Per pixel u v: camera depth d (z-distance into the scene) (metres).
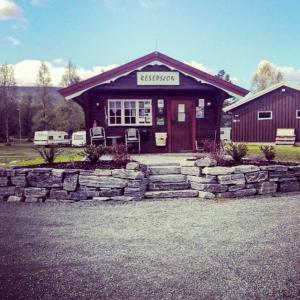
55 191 6.45
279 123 23.00
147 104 12.11
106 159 8.01
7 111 48.50
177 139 12.23
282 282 2.84
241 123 24.59
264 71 55.56
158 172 7.29
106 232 4.26
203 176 6.70
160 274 3.01
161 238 3.99
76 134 30.81
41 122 47.56
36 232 4.29
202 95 12.24
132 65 11.21
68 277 2.97
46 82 52.88
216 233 4.16
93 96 11.86
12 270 3.13
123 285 2.81
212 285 2.79
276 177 7.00
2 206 5.92
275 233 4.13
